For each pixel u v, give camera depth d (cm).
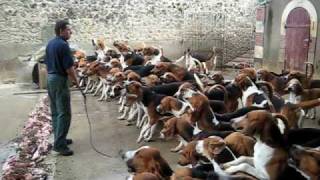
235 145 394
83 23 1298
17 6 1209
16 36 1216
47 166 532
